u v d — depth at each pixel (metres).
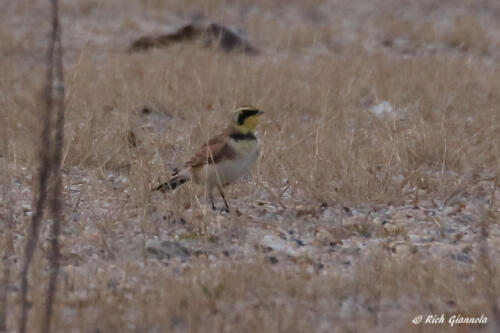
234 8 40.91
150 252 13.53
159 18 38.16
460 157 18.84
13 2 38.53
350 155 17.80
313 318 11.20
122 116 21.36
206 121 20.94
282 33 35.28
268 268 12.56
